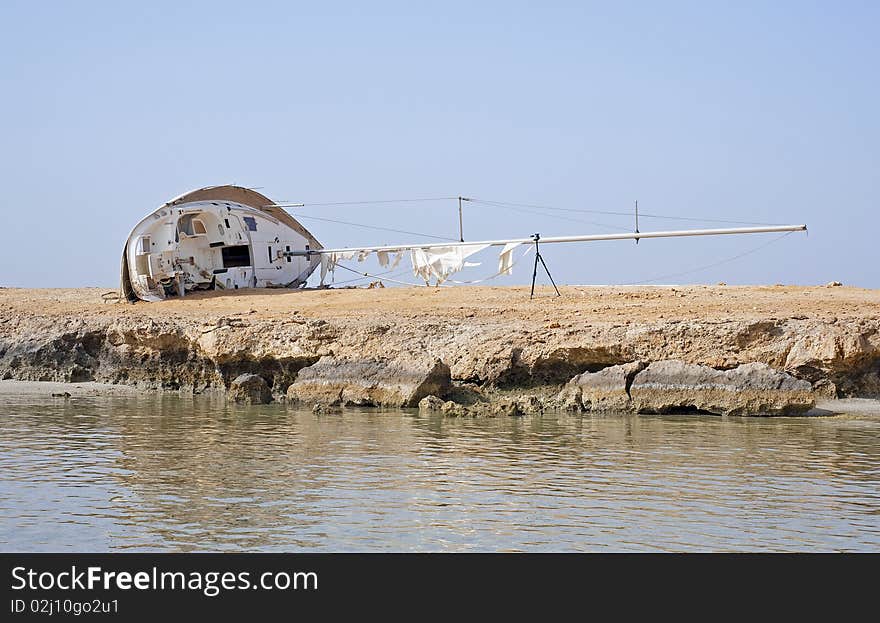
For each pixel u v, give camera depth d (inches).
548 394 2281.0
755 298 2610.7
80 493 1366.9
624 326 2293.3
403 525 1201.4
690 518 1222.3
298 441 1786.4
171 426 1990.7
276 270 3774.6
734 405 2065.7
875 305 2404.0
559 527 1189.1
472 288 3137.3
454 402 2182.6
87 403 2413.9
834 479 1432.1
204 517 1242.6
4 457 1633.9
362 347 2474.2
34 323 3031.5
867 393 2180.1
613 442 1754.4
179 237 3538.4
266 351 2546.8
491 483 1414.9
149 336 2758.4
